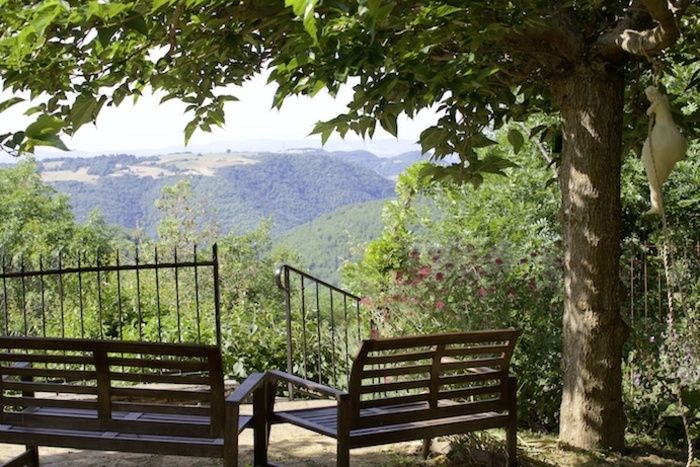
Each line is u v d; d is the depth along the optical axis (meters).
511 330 4.29
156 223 26.41
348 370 6.93
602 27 4.93
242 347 7.84
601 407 4.91
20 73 3.94
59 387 3.87
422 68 3.77
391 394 6.08
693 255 7.60
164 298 12.16
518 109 5.68
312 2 1.79
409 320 5.89
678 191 9.27
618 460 4.77
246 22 4.12
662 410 5.37
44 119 1.80
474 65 4.14
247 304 10.38
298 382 4.27
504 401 4.45
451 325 5.74
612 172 4.85
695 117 5.16
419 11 3.66
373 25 2.64
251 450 5.21
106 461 5.00
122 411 3.84
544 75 4.99
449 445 4.94
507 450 4.49
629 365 5.91
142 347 3.68
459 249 6.02
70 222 37.59
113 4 2.67
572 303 4.98
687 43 5.22
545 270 6.01
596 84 4.79
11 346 3.81
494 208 10.65
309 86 3.94
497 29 3.67
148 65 4.66
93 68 4.36
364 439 4.04
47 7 2.58
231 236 26.45
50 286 16.16
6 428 3.95
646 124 5.50
